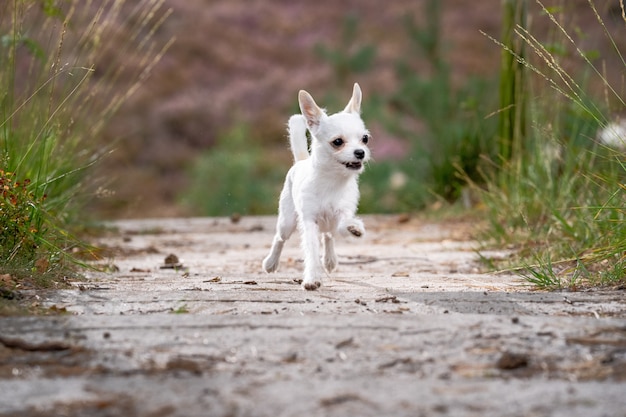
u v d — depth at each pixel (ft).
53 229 32.76
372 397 15.48
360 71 116.67
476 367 17.19
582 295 24.62
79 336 19.36
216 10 128.67
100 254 38.86
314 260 27.58
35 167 35.63
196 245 45.01
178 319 20.76
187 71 115.55
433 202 58.44
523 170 43.37
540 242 35.76
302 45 123.95
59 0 44.80
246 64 118.73
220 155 93.25
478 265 34.27
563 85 43.16
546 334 19.31
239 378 16.57
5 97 34.42
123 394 15.72
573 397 15.43
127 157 100.73
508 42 47.11
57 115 36.42
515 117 47.52
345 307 22.66
